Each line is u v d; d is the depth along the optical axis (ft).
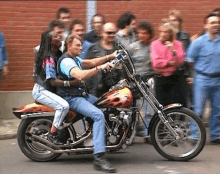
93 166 32.40
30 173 31.40
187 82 39.01
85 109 31.81
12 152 37.55
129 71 32.58
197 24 53.62
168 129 33.01
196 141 33.68
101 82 36.35
